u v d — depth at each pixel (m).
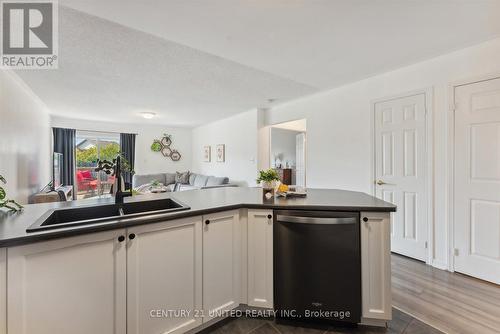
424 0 1.73
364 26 2.07
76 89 3.84
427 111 2.73
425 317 1.75
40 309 1.03
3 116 2.91
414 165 2.85
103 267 1.19
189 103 4.75
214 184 5.96
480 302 1.93
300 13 1.87
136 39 2.30
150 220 1.30
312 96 4.21
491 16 1.92
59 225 1.11
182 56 2.67
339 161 3.74
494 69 2.26
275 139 8.12
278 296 1.68
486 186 2.30
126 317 1.25
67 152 6.22
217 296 1.62
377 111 3.22
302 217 1.61
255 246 1.72
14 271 0.97
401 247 2.96
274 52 2.56
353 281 1.58
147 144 7.48
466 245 2.42
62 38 2.27
